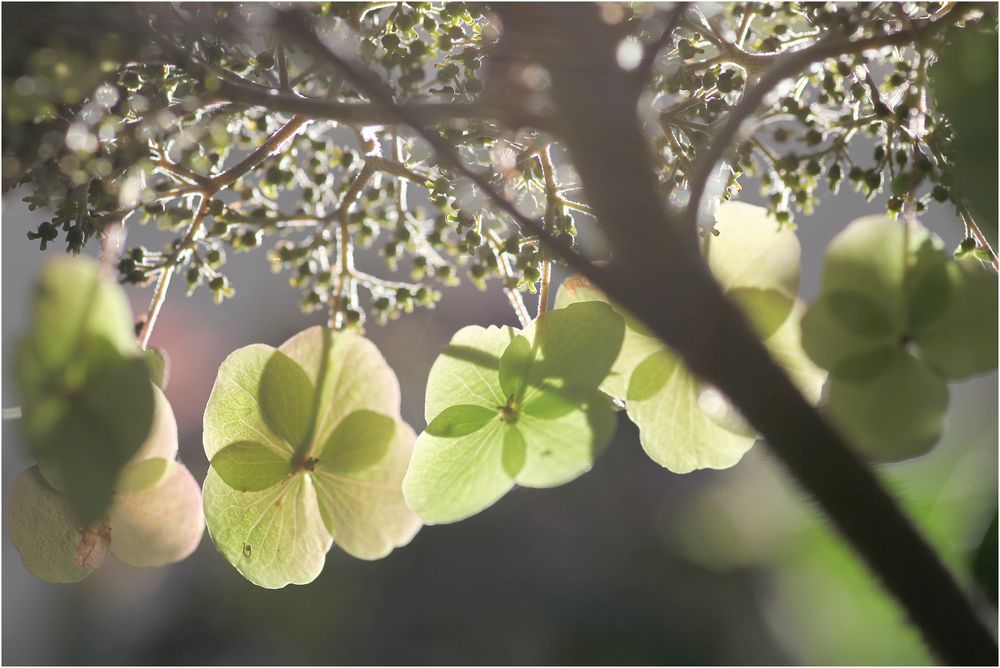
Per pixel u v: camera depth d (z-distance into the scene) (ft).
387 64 1.05
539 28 0.95
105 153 1.02
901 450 1.02
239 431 1.03
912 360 1.03
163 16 1.00
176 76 1.02
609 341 1.01
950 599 0.94
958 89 0.96
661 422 1.05
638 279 0.94
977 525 1.04
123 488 1.02
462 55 1.04
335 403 1.05
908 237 1.03
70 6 0.97
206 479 1.03
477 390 1.02
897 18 1.04
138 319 1.05
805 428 0.94
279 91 1.02
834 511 0.94
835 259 1.03
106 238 1.03
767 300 1.05
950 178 1.03
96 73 0.98
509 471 1.03
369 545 1.05
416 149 1.05
